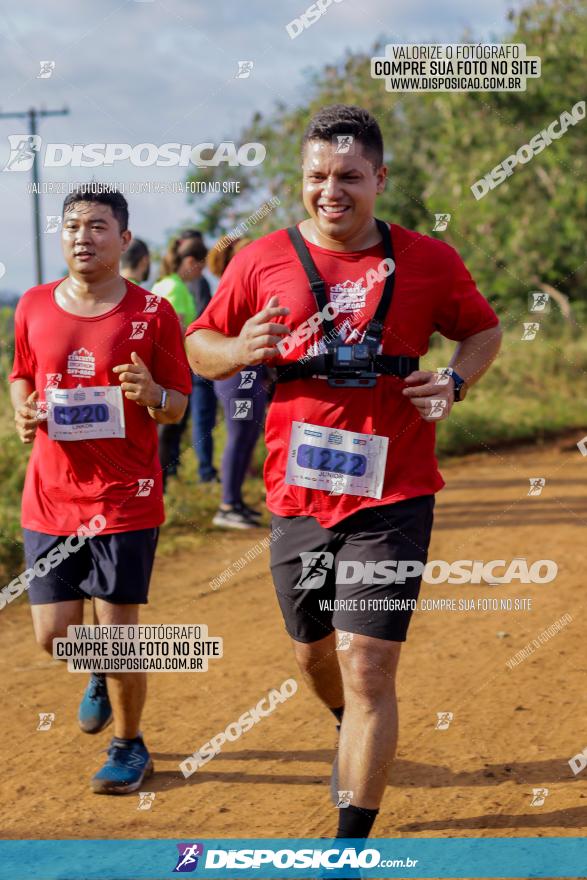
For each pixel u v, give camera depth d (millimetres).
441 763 3979
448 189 16016
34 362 3957
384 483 3238
